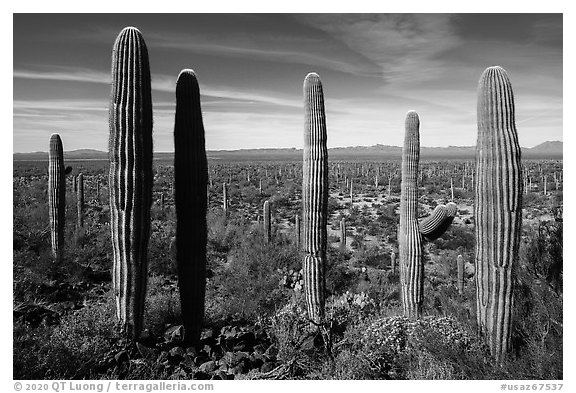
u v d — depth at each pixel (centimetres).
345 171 6844
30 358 436
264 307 743
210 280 1013
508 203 468
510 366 445
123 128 503
